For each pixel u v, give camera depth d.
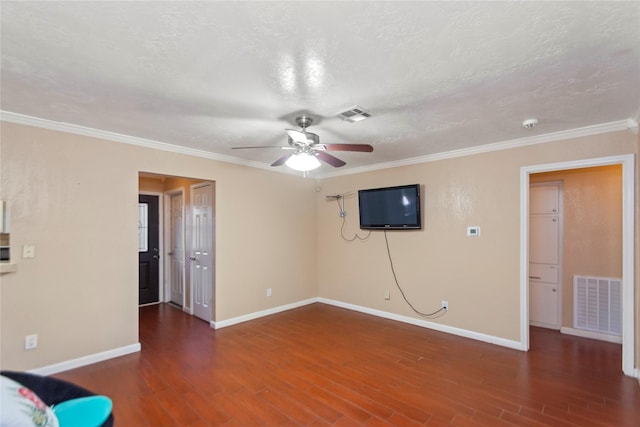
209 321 4.29
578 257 3.87
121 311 3.21
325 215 5.32
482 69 1.86
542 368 2.91
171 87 2.08
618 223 3.63
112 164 3.16
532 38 1.55
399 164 4.34
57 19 1.39
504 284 3.46
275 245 4.79
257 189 4.57
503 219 3.47
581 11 1.35
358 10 1.35
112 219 3.16
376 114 2.57
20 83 2.03
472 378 2.73
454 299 3.83
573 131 3.00
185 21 1.42
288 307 4.94
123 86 2.07
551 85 2.07
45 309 2.77
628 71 1.88
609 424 2.10
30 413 1.03
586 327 3.77
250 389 2.56
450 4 1.31
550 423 2.11
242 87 2.08
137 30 1.48
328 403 2.36
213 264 4.13
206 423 2.13
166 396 2.45
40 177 2.76
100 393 2.50
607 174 3.71
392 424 2.11
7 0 1.26
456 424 2.11
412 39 1.56
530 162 3.29
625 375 2.76
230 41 1.57
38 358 2.73
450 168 3.88
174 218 5.32
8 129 2.60
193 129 2.96
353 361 3.08
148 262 5.31
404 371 2.87
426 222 4.09
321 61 1.76
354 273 4.90
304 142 2.53
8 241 2.61
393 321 4.34
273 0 1.28
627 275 2.76
